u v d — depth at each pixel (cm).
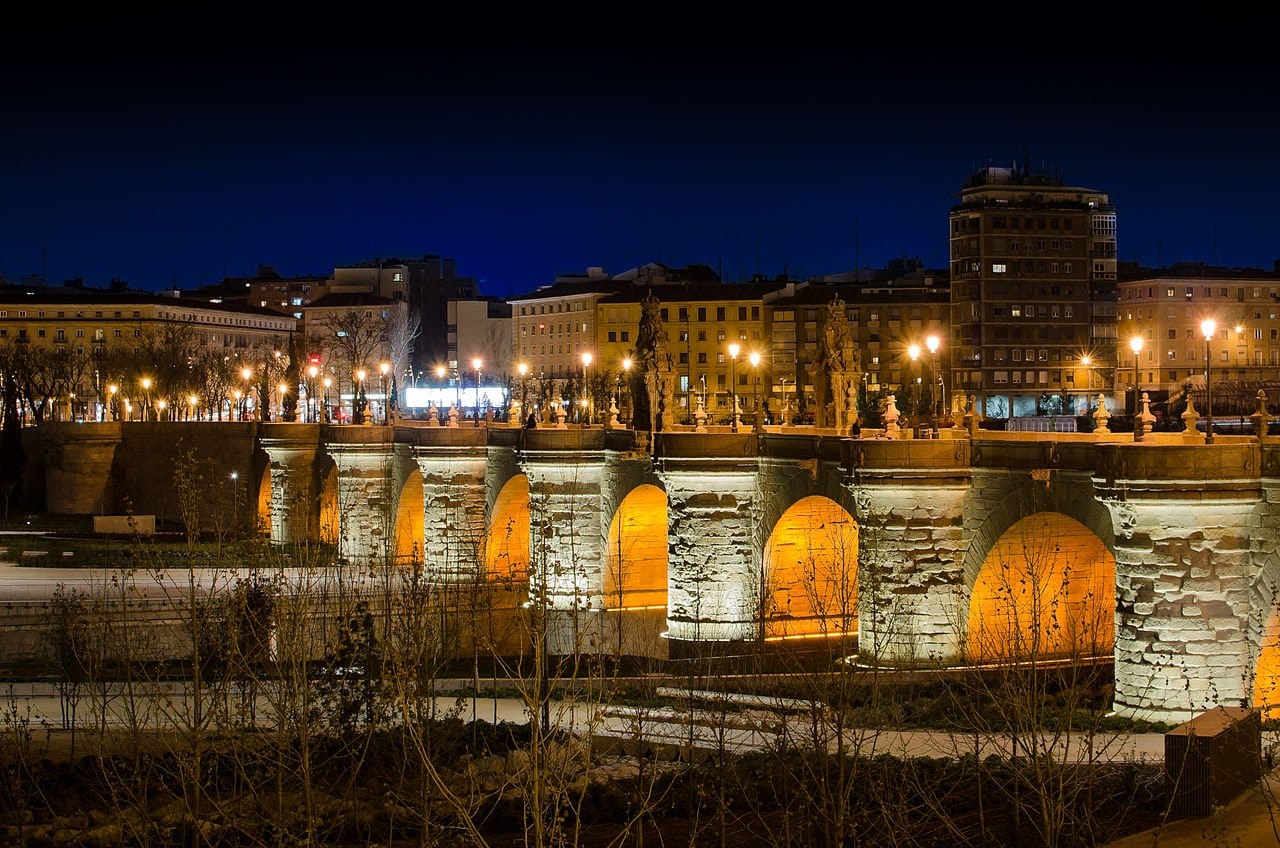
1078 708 5084
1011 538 5966
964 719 4969
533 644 4619
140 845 4316
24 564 11219
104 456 15475
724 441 7538
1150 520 5025
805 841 4325
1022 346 18588
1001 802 4447
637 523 8938
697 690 6234
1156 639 5041
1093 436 6225
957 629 5881
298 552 7669
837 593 6675
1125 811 3947
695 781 4997
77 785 5272
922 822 4122
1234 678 4997
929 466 6128
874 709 4872
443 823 4681
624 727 5738
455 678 7156
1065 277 18700
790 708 5647
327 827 4634
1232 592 5009
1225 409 16212
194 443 14850
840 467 6400
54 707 6556
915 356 8156
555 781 4003
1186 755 3959
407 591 6269
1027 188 18888
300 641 5200
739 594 7581
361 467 11919
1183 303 19525
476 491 10681
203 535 13138
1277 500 4884
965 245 18650
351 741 5162
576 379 19988
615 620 8575
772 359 19912
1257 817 3875
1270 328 19938
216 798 4750
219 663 5231
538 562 7556
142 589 8681
